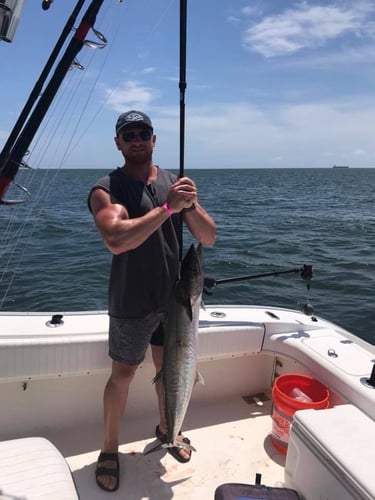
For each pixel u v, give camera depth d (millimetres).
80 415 2709
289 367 2961
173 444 2059
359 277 9086
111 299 2256
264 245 12914
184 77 2145
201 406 3021
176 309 1976
